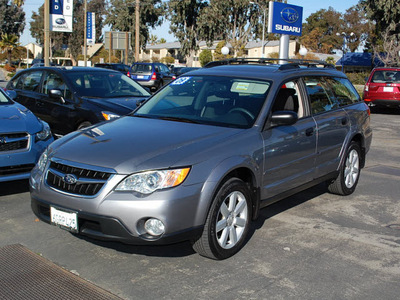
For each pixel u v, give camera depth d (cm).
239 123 445
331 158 559
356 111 617
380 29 3688
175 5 5662
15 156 543
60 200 376
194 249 393
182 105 494
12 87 925
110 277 370
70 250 420
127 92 848
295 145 477
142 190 352
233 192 396
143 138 406
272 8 2139
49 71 855
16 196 575
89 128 459
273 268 390
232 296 342
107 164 365
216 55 5728
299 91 514
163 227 351
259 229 483
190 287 355
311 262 404
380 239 463
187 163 365
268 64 551
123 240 356
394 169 789
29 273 372
